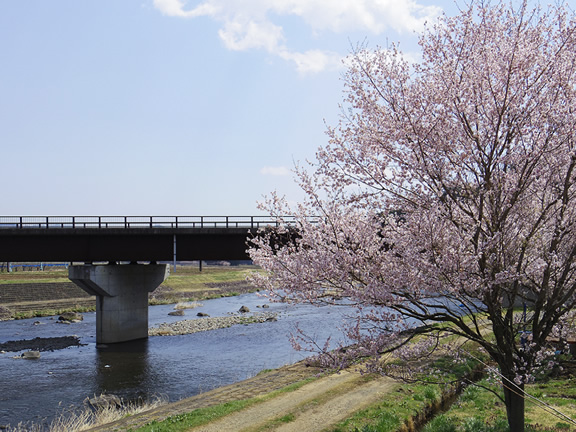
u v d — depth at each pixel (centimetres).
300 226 1053
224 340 3762
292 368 2169
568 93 962
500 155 961
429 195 980
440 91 955
